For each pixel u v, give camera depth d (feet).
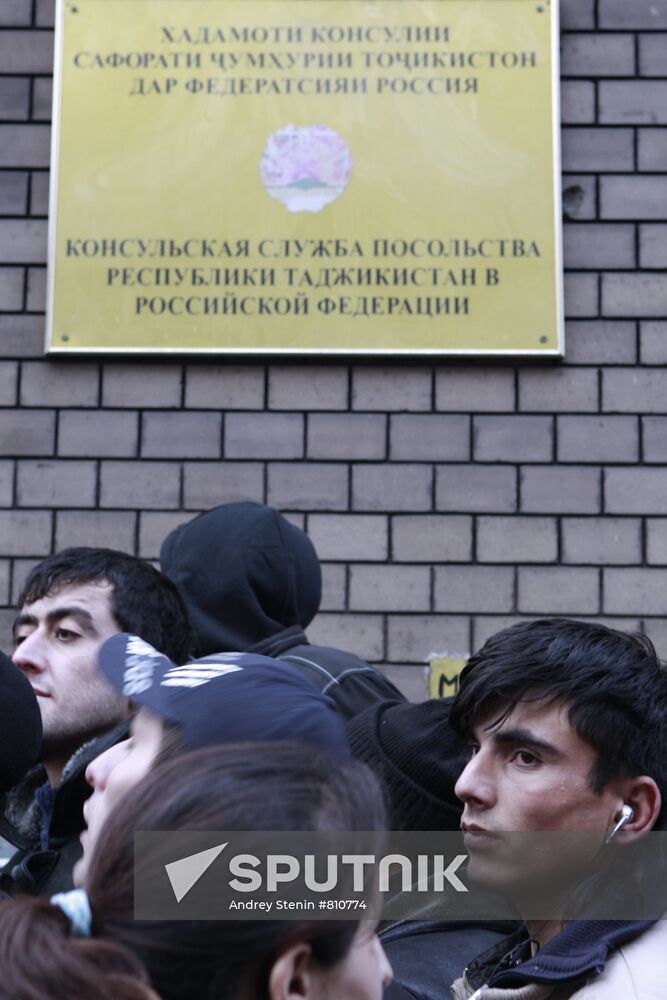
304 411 12.73
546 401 12.73
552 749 4.75
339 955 3.01
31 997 2.65
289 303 12.80
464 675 5.08
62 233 12.92
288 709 3.69
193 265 12.86
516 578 12.49
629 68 13.08
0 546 12.59
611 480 12.61
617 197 13.00
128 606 7.23
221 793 2.99
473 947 5.82
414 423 12.70
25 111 13.11
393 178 12.94
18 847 7.25
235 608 8.55
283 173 12.97
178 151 13.01
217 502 12.62
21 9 13.23
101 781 3.91
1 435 12.75
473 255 12.85
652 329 12.84
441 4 13.07
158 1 13.15
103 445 12.73
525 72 13.05
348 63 13.06
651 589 12.46
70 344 12.76
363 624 12.46
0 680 5.57
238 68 13.08
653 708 4.84
